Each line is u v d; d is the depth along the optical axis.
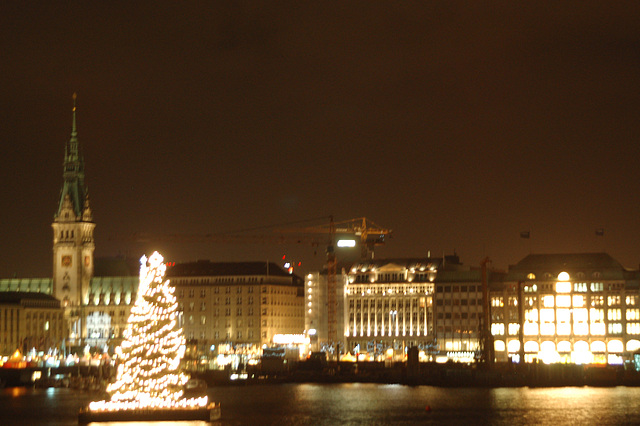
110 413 142.50
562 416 178.12
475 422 169.38
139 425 144.38
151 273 144.50
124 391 144.50
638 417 176.12
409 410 189.88
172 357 144.25
